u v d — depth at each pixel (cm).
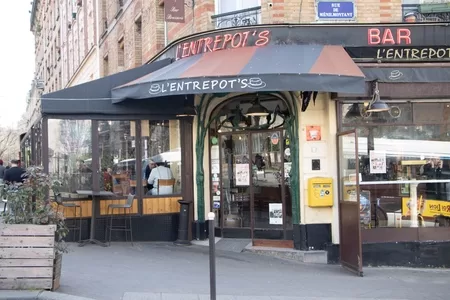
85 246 1060
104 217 1114
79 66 2594
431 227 968
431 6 973
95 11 2233
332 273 883
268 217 1046
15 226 679
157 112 1112
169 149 1159
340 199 938
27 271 679
